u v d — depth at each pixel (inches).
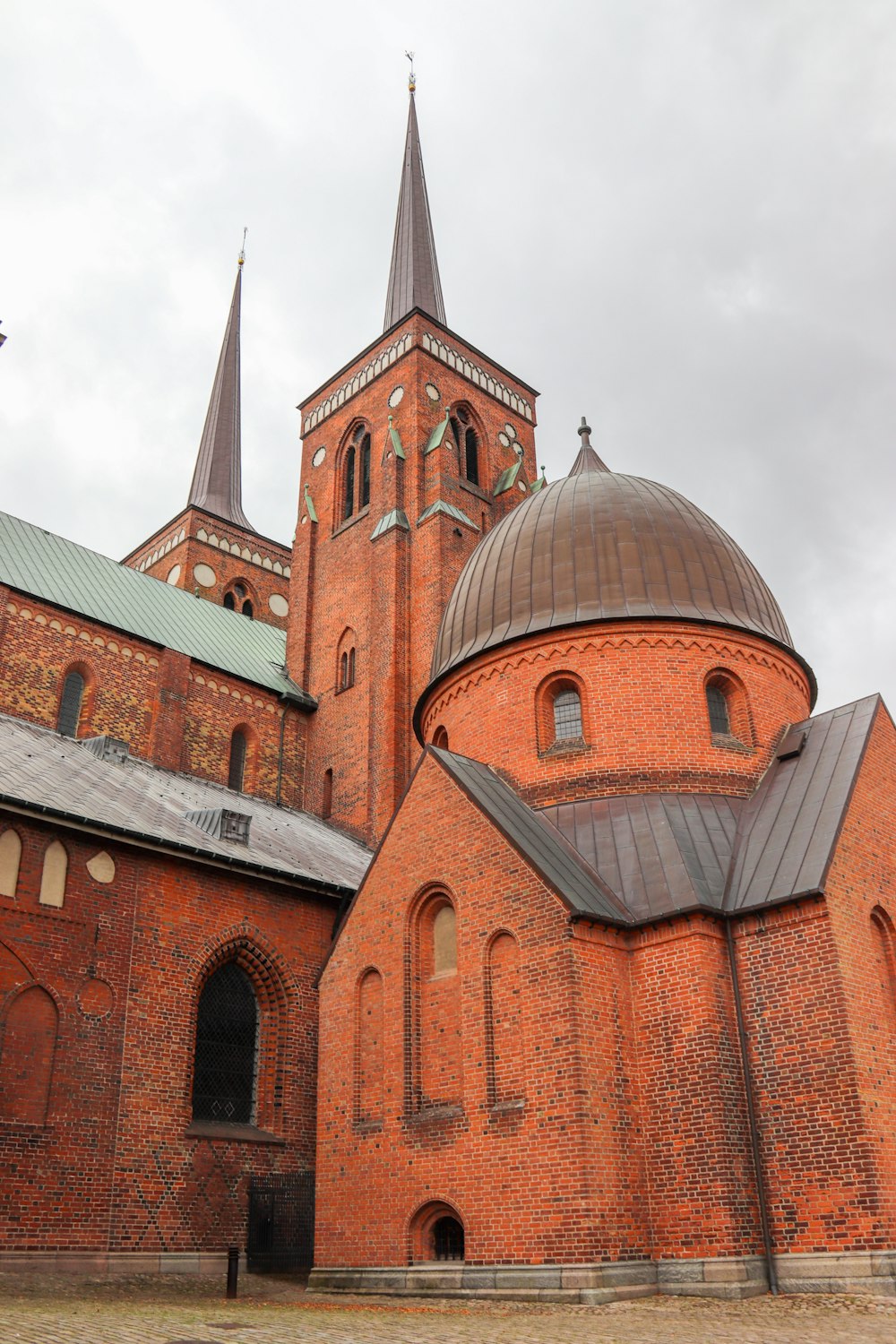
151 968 1059.3
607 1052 848.9
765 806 1023.6
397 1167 922.7
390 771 1637.6
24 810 992.2
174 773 1576.0
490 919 926.4
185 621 1829.5
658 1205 823.1
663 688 1115.3
